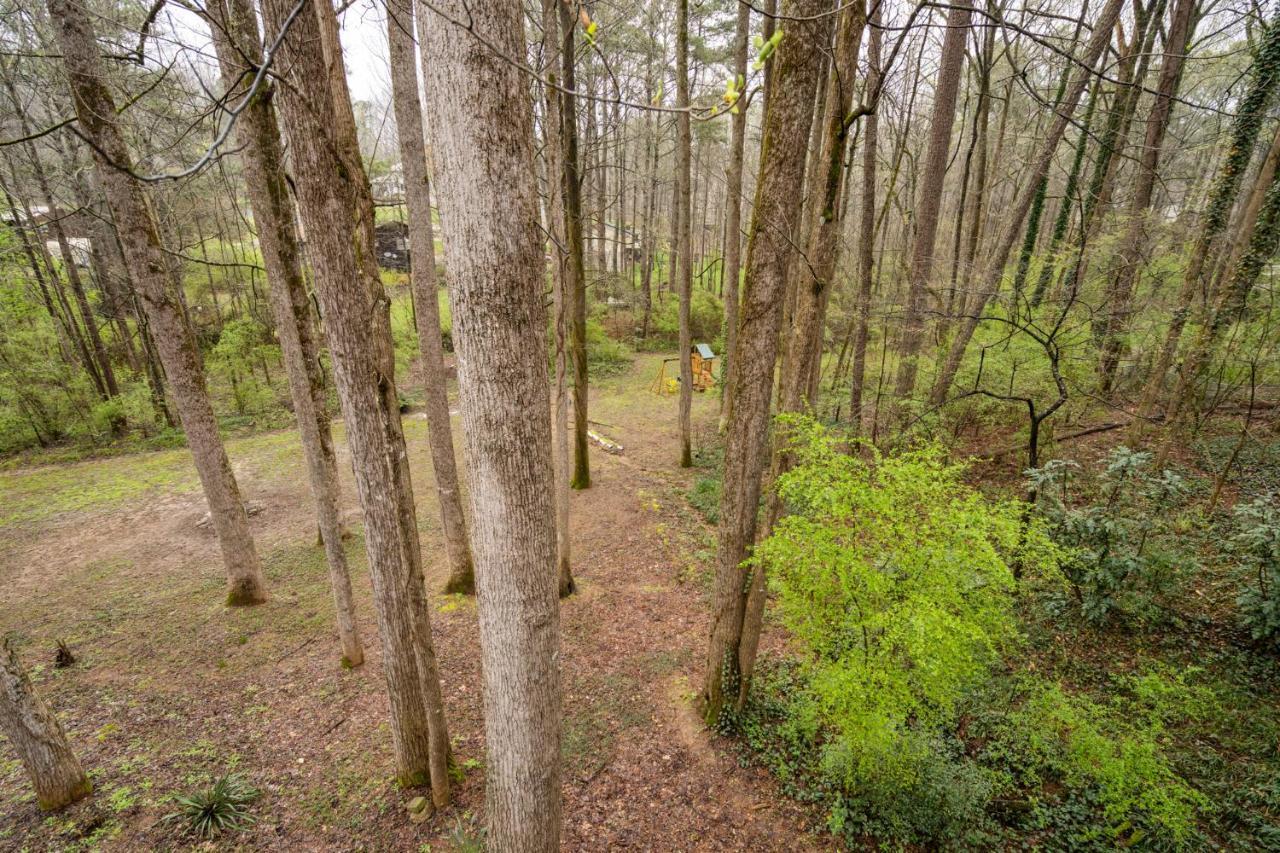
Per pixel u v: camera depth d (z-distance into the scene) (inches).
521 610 104.8
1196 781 191.9
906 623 165.0
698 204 1497.3
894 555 179.3
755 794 197.8
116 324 732.0
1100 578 251.3
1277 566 233.6
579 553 368.5
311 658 264.4
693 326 1056.8
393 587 167.9
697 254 1338.6
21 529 402.9
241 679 249.0
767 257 177.2
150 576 341.1
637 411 708.0
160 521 415.8
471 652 267.0
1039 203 519.8
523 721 112.1
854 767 183.5
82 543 382.9
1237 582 257.8
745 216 1099.9
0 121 466.9
